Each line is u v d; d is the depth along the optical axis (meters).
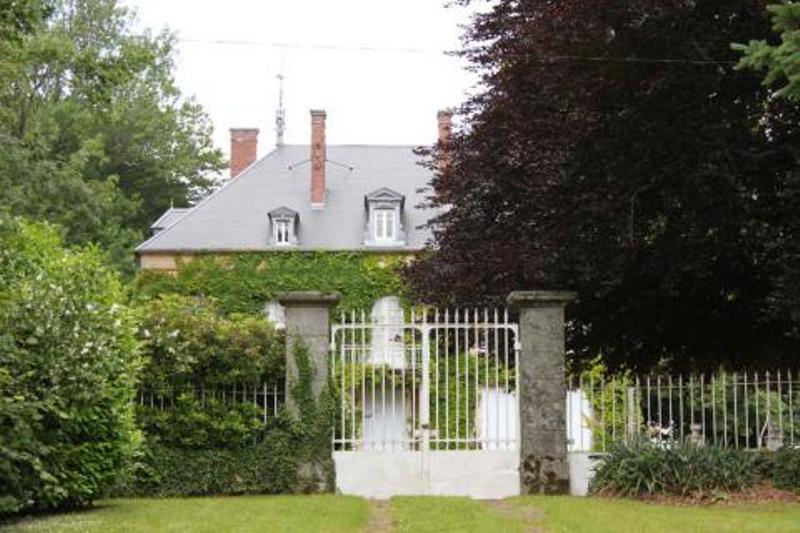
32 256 11.35
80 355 9.52
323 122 33.56
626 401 11.92
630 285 14.75
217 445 11.57
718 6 12.89
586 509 9.58
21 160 26.41
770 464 11.28
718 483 10.87
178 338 11.57
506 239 14.31
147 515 9.23
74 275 10.75
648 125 12.95
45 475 8.72
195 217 32.22
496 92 14.74
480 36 15.33
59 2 37.47
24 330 9.37
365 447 12.23
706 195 13.04
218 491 11.43
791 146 13.08
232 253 31.00
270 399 11.84
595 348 15.99
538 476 11.40
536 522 8.95
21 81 28.19
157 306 11.89
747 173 13.65
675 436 12.25
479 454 11.61
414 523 8.68
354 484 11.59
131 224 43.59
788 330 14.72
